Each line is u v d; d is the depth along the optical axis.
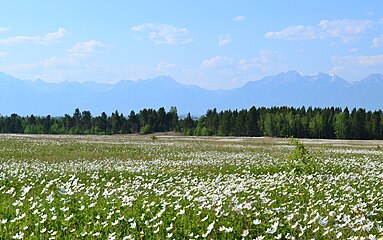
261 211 10.94
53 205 11.81
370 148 43.78
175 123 128.50
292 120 103.50
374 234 9.09
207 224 9.69
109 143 48.66
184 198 12.59
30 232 9.41
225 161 26.73
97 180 18.17
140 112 127.88
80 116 127.38
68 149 38.38
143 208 11.24
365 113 105.50
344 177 18.06
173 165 24.47
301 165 20.89
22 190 14.91
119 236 9.10
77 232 9.32
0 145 41.88
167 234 9.04
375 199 13.05
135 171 20.91
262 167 23.05
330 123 102.06
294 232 9.26
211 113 121.44
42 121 117.56
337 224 9.21
